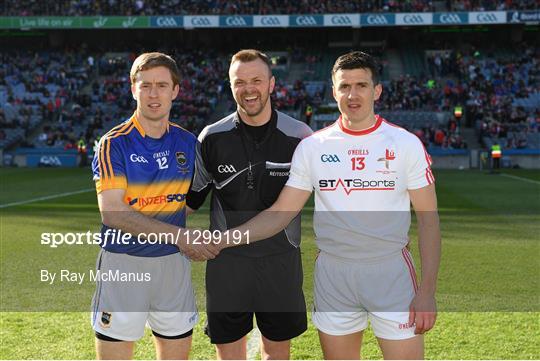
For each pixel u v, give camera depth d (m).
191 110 31.64
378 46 40.94
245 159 3.86
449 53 38.44
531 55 38.22
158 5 39.81
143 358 4.55
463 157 27.08
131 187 3.52
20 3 38.94
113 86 35.69
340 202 3.47
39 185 17.98
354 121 3.36
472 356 4.46
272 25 37.16
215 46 41.81
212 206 4.07
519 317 5.30
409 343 3.45
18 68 38.34
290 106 32.22
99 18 37.28
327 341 3.60
